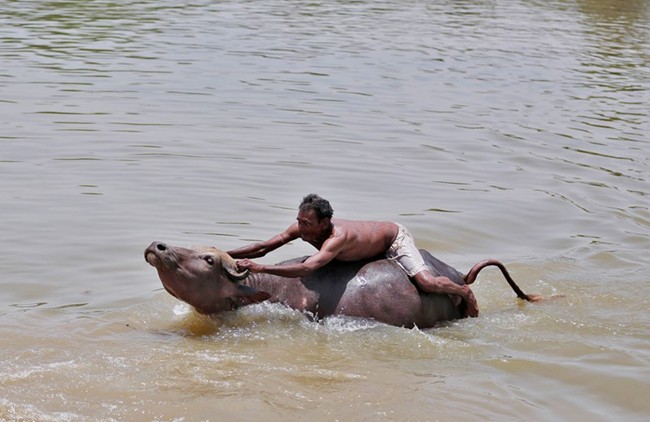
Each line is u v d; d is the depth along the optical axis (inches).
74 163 935.7
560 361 556.1
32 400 480.4
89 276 669.3
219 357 546.3
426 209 861.2
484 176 984.3
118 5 2054.6
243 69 1441.9
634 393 516.7
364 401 496.4
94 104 1176.8
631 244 804.0
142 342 563.8
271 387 509.7
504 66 1592.0
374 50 1669.5
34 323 583.5
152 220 786.8
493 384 522.9
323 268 618.2
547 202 906.7
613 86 1475.1
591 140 1151.6
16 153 958.4
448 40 1824.6
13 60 1411.2
